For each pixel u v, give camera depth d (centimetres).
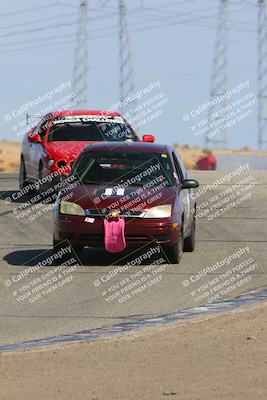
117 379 2830
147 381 2802
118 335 3431
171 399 2614
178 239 4884
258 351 3128
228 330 3447
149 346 3231
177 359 3047
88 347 3247
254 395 2633
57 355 3139
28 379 2848
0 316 3888
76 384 2784
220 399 2605
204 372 2888
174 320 3722
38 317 3859
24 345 3353
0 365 3020
